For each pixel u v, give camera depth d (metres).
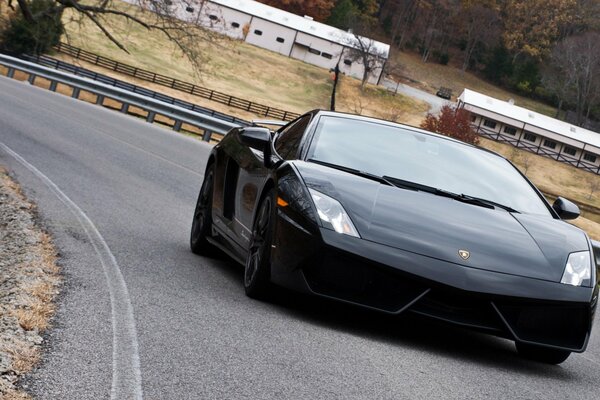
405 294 6.08
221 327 5.83
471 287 5.97
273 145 8.50
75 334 5.25
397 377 5.20
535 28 184.50
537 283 6.09
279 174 7.02
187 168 18.80
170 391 4.38
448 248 6.20
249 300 6.91
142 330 5.52
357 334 6.23
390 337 6.34
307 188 6.58
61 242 8.58
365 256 6.11
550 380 5.95
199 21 27.30
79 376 4.46
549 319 6.12
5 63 41.06
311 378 4.91
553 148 114.12
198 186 16.06
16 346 4.80
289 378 4.85
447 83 174.75
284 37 126.31
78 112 27.73
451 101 140.12
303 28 126.56
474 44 183.25
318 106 109.56
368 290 6.15
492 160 7.98
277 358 5.23
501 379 5.65
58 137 19.33
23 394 4.07
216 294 6.98
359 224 6.29
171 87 79.56
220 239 8.82
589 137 114.81
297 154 7.43
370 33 155.50
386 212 6.44
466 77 181.88
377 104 119.62
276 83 113.00
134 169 16.55
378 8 184.12
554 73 175.62
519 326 6.10
